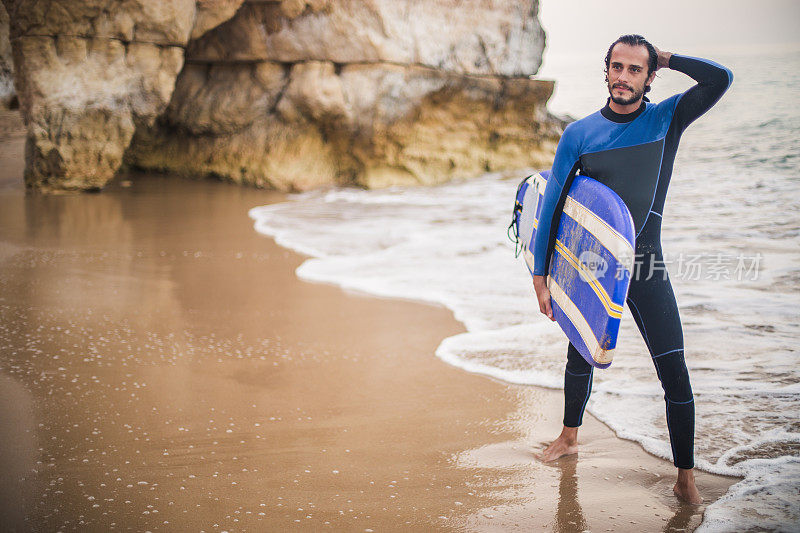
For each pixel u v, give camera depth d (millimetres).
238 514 2422
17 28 9383
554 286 2738
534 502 2520
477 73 11852
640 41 2428
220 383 3656
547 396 3533
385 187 11227
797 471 2643
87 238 7191
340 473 2738
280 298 5262
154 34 9828
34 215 8359
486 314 4836
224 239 7316
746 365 3695
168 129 11961
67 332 4391
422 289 5449
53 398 3400
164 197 10023
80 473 2689
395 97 10906
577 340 2586
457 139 11797
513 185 11109
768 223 6852
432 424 3205
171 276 5836
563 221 2660
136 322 4637
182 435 3039
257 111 11297
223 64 11523
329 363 3980
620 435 3068
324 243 7129
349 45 10688
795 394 3318
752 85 18734
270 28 10828
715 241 6301
